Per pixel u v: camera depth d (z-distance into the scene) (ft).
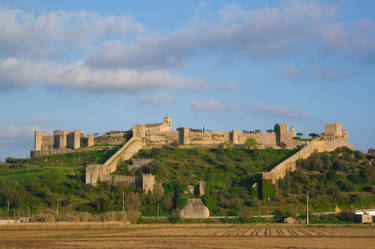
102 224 511.40
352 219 557.74
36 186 634.02
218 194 627.46
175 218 547.49
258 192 645.51
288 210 590.55
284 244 355.56
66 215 533.96
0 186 617.21
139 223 536.42
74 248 338.54
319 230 466.29
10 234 433.48
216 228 499.10
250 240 379.14
